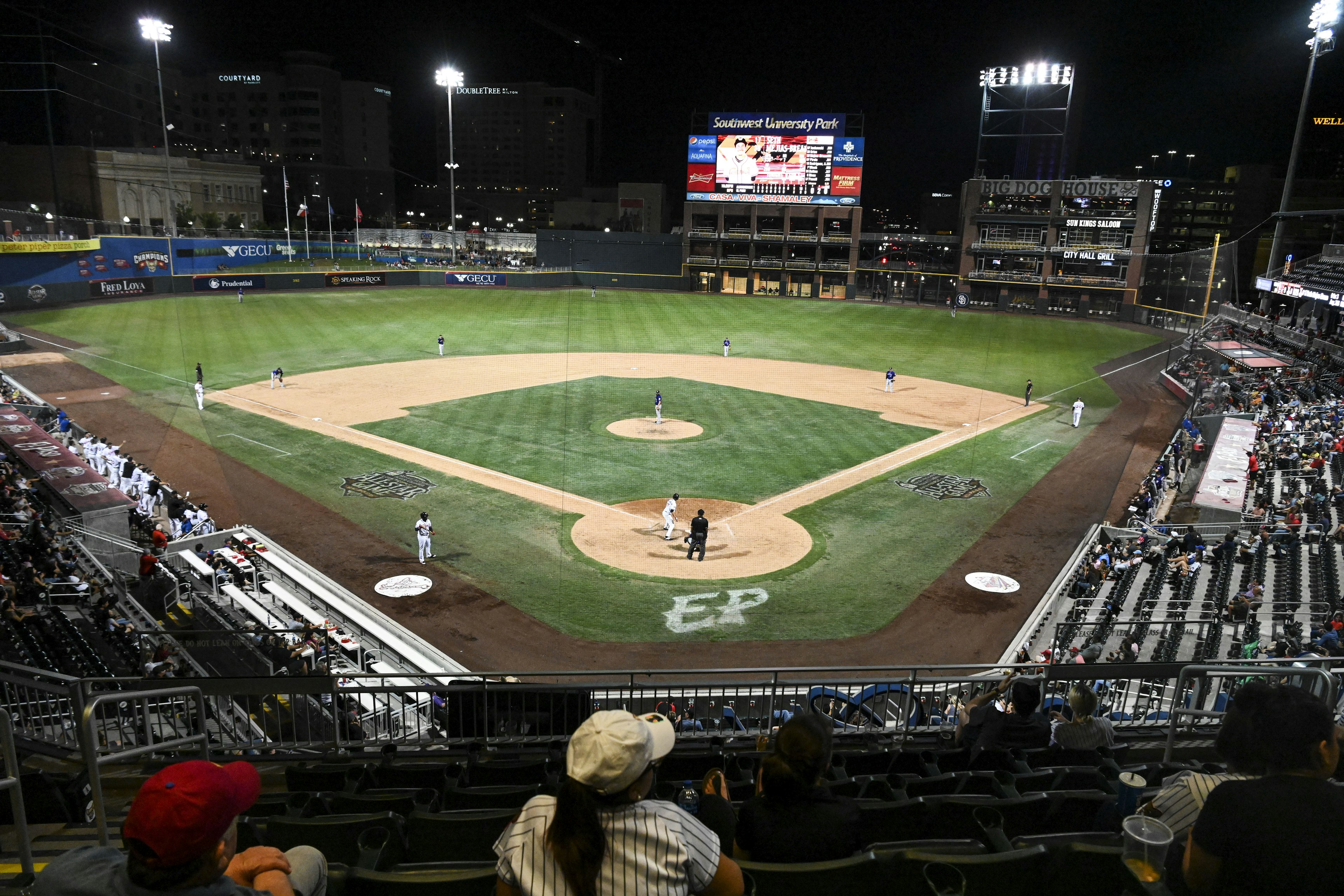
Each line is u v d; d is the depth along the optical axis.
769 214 96.38
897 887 4.01
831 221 99.06
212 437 33.75
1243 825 2.72
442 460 31.31
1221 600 20.16
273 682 9.11
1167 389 49.19
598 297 89.06
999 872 4.00
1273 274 57.72
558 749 8.47
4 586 15.58
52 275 63.44
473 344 57.25
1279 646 14.61
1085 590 21.62
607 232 99.06
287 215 96.25
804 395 44.31
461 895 3.82
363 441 33.62
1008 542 25.05
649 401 41.44
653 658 18.12
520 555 23.16
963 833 5.51
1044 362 57.56
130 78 107.12
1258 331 58.09
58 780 6.27
